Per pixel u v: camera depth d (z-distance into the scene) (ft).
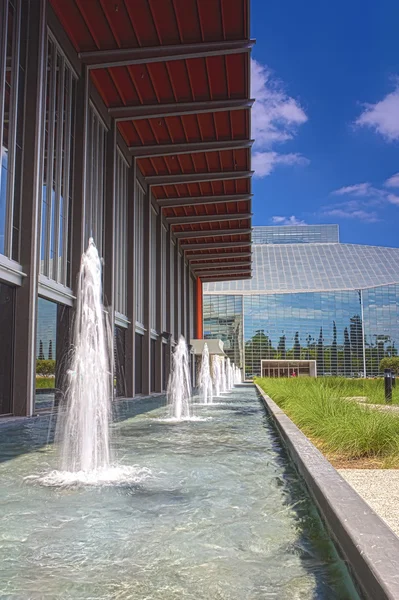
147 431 30.86
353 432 20.10
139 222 81.10
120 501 13.88
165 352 101.71
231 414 44.29
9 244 38.04
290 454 20.38
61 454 22.02
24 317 39.27
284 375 246.68
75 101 52.75
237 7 47.34
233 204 98.07
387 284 258.78
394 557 7.41
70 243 50.93
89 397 22.30
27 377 38.93
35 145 40.45
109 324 60.08
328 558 9.53
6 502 13.83
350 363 248.73
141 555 9.77
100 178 61.00
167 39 51.44
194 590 8.16
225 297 251.60
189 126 69.36
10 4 39.47
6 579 8.66
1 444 25.08
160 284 93.40
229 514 12.55
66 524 11.79
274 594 7.98
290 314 248.93
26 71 41.22
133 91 60.29
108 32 50.06
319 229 439.22
